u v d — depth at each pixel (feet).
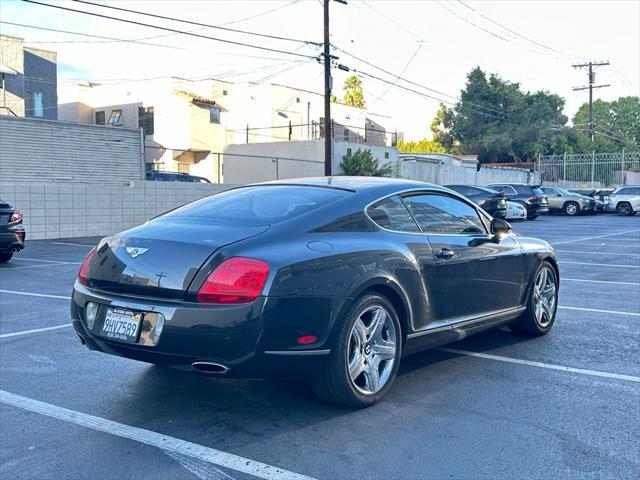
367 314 14.70
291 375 13.41
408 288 15.51
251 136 142.92
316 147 108.88
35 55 104.42
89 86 142.20
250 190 17.07
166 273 13.14
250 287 12.64
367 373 14.69
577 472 11.64
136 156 80.89
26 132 69.56
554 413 14.56
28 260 44.21
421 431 13.44
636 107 289.53
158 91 133.80
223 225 14.30
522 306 20.43
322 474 11.51
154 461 12.06
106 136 77.46
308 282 13.24
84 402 15.21
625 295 30.12
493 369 17.92
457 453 12.39
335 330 13.67
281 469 11.71
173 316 12.70
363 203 15.61
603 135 235.81
